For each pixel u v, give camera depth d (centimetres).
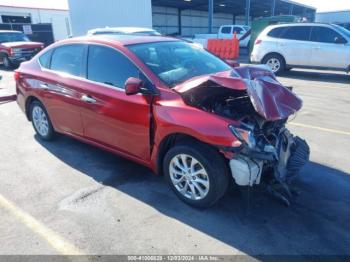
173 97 317
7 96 827
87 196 350
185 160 317
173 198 343
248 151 272
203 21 3931
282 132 343
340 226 293
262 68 339
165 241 279
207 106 312
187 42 443
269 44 1147
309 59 1082
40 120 501
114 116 362
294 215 309
